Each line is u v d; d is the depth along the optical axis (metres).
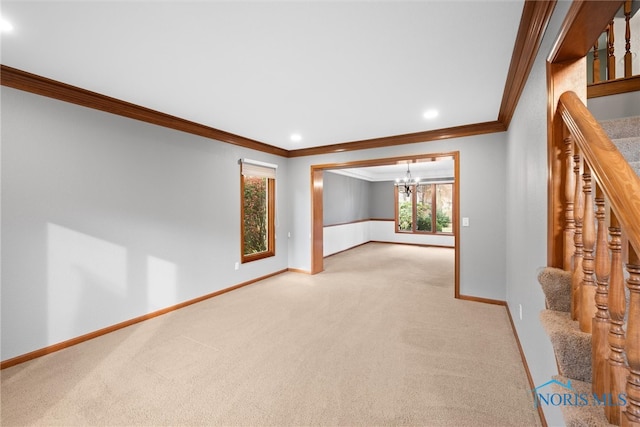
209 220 3.92
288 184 5.45
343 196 8.36
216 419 1.68
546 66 1.43
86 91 2.58
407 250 8.32
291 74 2.29
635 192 0.72
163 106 3.01
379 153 4.46
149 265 3.20
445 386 1.96
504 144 3.56
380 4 1.49
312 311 3.41
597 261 0.96
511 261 2.96
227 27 1.68
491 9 1.53
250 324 3.03
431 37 1.79
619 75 2.89
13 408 1.77
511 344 2.54
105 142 2.82
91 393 1.91
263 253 4.92
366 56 2.01
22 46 1.86
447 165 7.89
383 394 1.89
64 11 1.52
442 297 3.93
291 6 1.50
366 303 3.68
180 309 3.48
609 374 0.88
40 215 2.40
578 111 1.07
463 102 2.88
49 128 2.45
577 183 1.19
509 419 1.65
